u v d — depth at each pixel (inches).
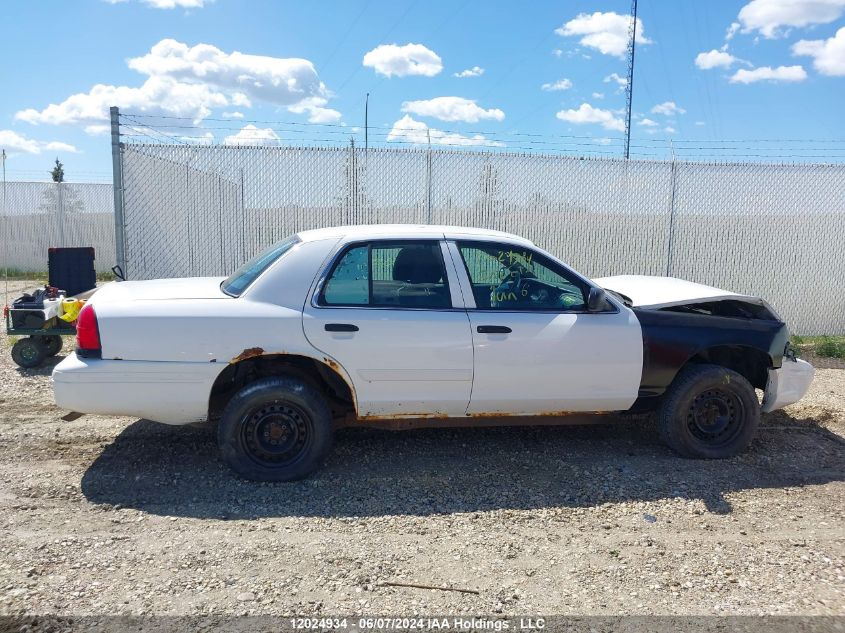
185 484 185.5
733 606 132.3
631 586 139.1
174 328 179.6
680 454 213.6
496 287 198.8
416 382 190.5
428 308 191.6
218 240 375.9
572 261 405.4
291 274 188.2
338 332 185.0
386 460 206.7
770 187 410.9
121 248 365.4
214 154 372.2
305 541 154.9
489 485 190.1
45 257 742.5
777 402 225.0
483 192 393.4
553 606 131.1
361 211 384.5
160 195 368.8
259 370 193.6
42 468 193.8
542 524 167.2
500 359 192.5
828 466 211.6
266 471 186.2
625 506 178.4
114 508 169.8
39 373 300.2
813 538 162.6
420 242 196.1
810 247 414.6
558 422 208.4
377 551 150.9
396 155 383.9
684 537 161.9
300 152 377.4
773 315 221.6
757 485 195.0
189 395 181.3
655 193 406.6
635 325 202.2
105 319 179.0
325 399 190.9
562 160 398.9
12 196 730.2
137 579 136.9
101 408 179.8
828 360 368.5
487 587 137.3
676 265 411.5
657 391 206.8
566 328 196.5
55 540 152.3
